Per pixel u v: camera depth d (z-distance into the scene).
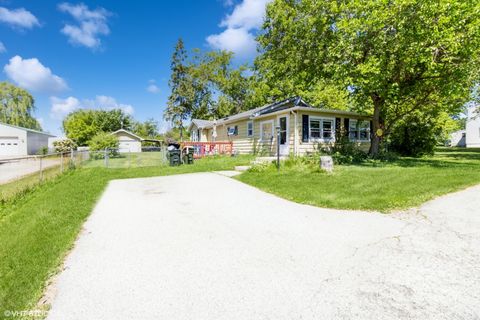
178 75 39.97
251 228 4.32
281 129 15.71
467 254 3.10
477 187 6.23
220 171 11.81
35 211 5.81
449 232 3.73
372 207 5.11
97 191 7.74
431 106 14.99
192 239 3.93
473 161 14.17
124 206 6.02
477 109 23.11
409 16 10.31
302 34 16.00
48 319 2.25
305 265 3.03
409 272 2.77
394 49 10.69
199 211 5.43
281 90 27.19
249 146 19.19
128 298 2.51
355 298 2.39
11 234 4.52
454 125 19.38
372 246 3.43
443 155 19.50
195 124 29.47
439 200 5.29
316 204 5.66
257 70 30.66
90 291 2.65
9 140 30.25
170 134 48.94
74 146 33.09
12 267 3.18
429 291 2.44
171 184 8.81
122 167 14.62
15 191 8.12
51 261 3.28
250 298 2.45
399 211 4.80
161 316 2.25
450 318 2.09
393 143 18.84
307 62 15.02
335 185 7.15
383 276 2.72
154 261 3.25
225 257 3.30
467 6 10.08
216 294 2.53
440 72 11.79
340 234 3.90
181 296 2.52
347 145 14.83
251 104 35.31
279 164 10.55
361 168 10.49
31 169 14.94
